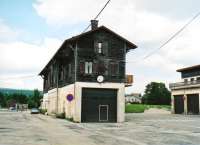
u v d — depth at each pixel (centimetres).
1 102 11962
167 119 4150
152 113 6738
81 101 3362
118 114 3469
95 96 3434
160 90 11838
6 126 2598
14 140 1625
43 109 6175
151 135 2058
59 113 4181
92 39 3516
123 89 3538
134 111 7206
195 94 5528
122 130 2436
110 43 3581
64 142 1591
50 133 2067
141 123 3300
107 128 2619
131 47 3656
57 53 4122
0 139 1659
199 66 5647
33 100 11475
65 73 3981
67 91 3781
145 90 12281
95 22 3831
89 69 3462
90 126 2817
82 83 3388
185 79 6225
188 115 5378
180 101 6050
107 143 1595
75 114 3306
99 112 3425
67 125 2875
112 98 3500
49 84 5550
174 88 6191
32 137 1789
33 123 3039
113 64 3556
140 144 1584
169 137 1939
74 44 3478
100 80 3444
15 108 9456
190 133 2219
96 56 3500
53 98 4891
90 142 1619
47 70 6009
